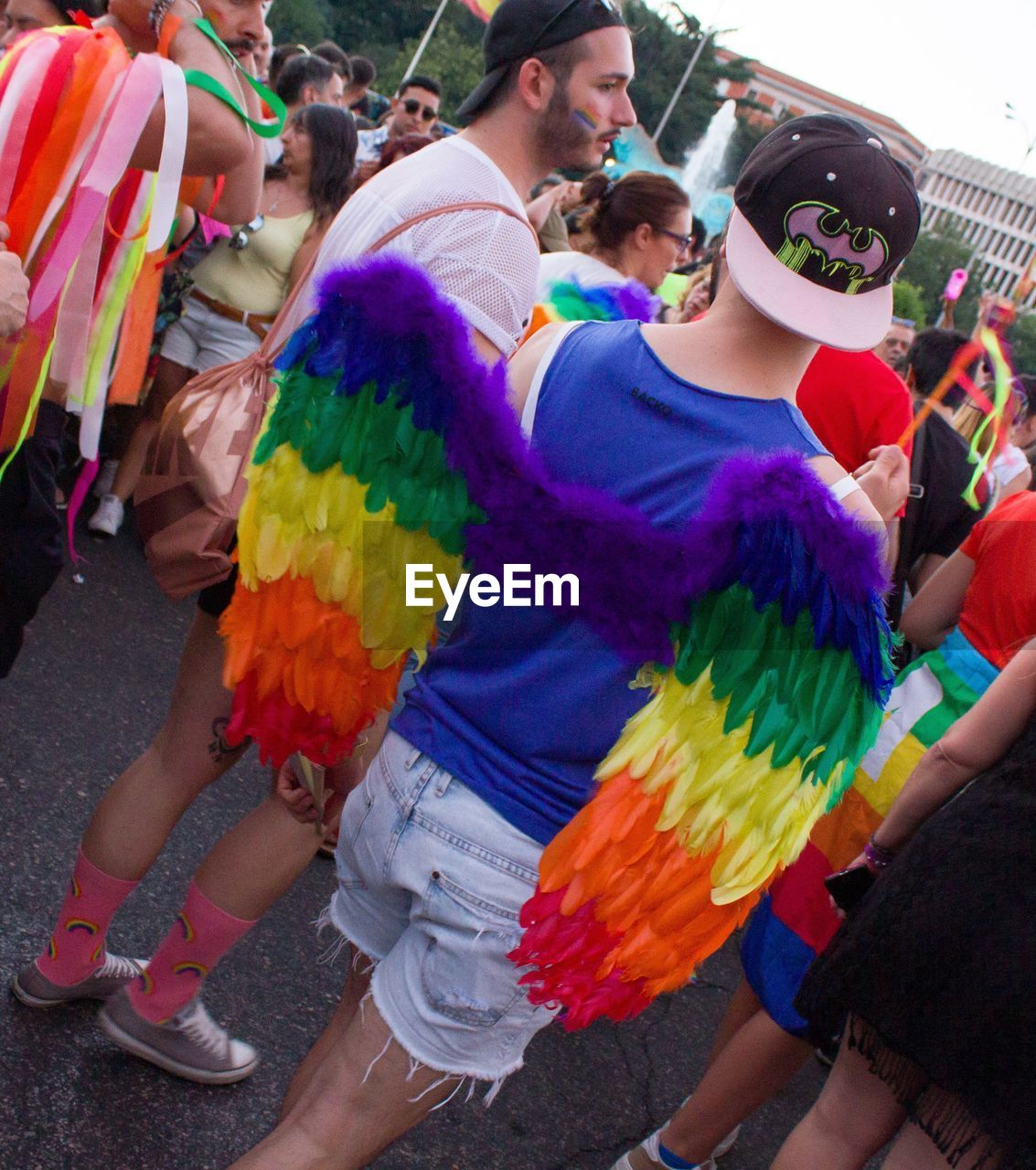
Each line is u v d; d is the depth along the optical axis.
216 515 1.76
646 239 3.19
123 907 2.41
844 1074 1.76
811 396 2.34
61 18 1.92
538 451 1.30
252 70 1.91
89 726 3.02
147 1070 2.02
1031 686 1.63
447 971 1.32
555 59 1.62
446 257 1.54
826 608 1.19
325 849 2.88
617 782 1.26
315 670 1.41
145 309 1.94
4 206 1.58
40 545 1.85
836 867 2.03
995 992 1.52
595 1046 2.68
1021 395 3.42
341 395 1.32
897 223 1.23
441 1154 2.15
